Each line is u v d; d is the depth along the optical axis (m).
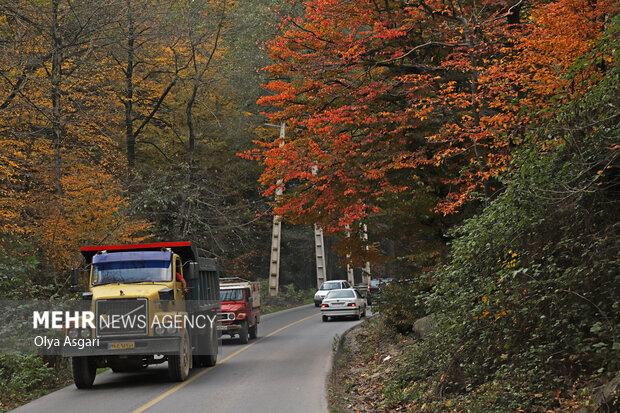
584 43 12.39
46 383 16.44
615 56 9.58
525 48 14.02
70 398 13.83
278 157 18.59
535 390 9.24
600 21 12.88
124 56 35.69
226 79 45.75
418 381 13.20
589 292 9.02
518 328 10.30
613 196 9.68
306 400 12.50
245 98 51.03
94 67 29.48
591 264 9.08
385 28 18.33
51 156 25.84
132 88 37.94
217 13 43.09
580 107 9.88
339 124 18.66
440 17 18.44
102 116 28.84
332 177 18.66
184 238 38.06
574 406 8.12
